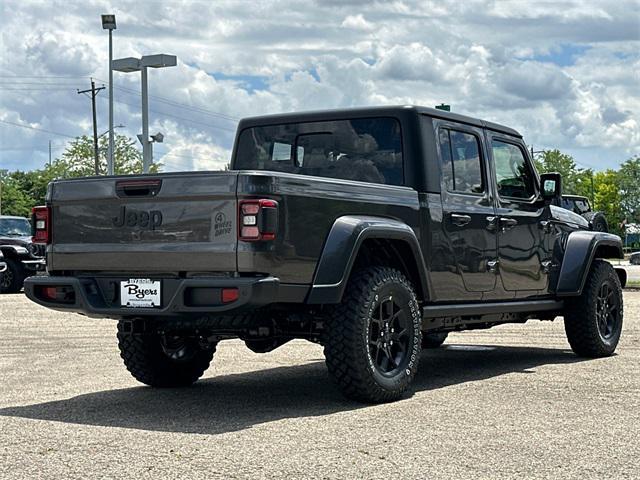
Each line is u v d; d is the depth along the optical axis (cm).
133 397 701
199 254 602
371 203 674
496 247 809
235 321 643
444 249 743
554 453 499
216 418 606
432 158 747
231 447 515
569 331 931
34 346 1044
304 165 798
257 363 899
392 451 503
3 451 509
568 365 873
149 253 621
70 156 7344
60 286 658
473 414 613
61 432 561
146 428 572
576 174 10275
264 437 541
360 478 448
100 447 517
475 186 798
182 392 726
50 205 669
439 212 741
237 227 591
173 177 611
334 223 637
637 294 1958
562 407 638
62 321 1363
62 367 870
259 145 827
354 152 769
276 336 673
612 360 914
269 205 589
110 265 639
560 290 897
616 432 553
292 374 827
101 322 1347
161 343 733
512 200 847
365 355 646
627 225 10231
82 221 654
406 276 716
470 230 775
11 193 10788
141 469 466
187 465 474
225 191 593
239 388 747
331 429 565
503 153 848
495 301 820
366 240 678
